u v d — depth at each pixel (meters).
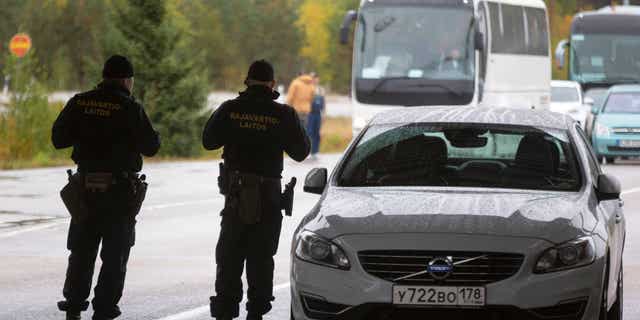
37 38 191.38
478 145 20.25
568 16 180.88
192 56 76.06
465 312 16.75
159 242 32.56
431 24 64.44
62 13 193.38
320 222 17.73
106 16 76.31
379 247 17.00
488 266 16.81
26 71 68.44
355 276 16.97
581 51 99.56
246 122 19.48
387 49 64.62
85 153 19.78
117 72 19.92
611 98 72.19
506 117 21.16
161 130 74.06
